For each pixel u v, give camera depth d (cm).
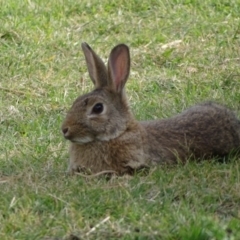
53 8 1894
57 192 1044
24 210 989
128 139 1121
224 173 1104
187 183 1063
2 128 1336
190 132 1184
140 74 1573
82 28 1805
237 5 1903
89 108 1104
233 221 938
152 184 1066
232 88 1496
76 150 1130
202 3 1917
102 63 1154
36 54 1641
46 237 934
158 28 1798
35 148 1240
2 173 1149
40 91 1493
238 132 1231
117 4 1931
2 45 1694
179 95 1462
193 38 1741
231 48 1684
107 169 1123
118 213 980
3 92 1488
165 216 964
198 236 902
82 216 978
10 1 1906
